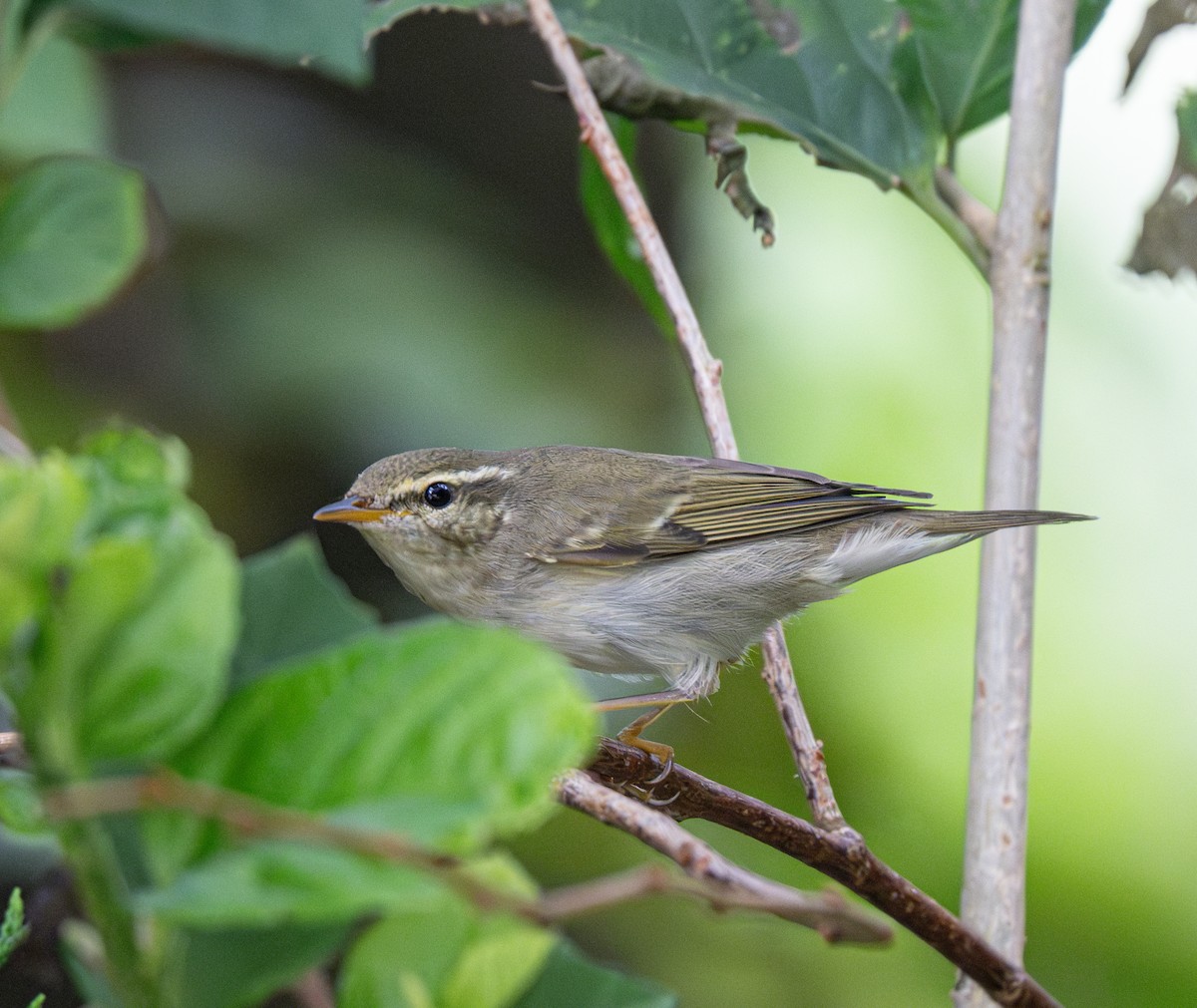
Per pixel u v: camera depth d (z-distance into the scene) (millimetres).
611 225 3014
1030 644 2975
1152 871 3131
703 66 2994
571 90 2990
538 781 1280
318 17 1430
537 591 3064
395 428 3125
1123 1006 3115
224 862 1266
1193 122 3008
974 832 2969
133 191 1521
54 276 1489
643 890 1504
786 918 1730
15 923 1951
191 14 1430
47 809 1244
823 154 2990
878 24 2994
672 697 3061
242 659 1463
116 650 1275
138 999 1323
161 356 3117
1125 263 3014
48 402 3109
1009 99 2992
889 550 3064
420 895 1240
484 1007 1548
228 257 3129
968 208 2988
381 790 1296
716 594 3062
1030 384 2980
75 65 1780
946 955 2951
